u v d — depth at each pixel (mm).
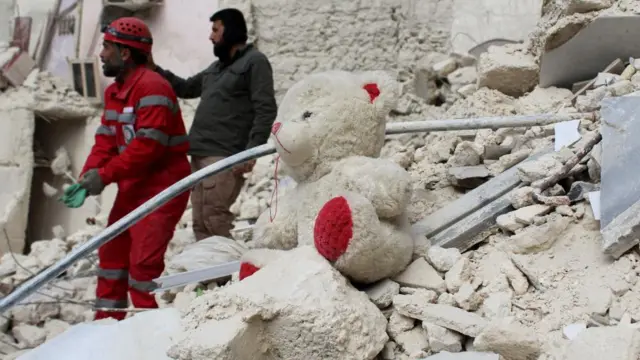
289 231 3041
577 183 3004
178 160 4793
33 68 9055
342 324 2453
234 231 5055
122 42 4637
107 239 3580
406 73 8547
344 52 9102
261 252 2928
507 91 4590
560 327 2439
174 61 9250
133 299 4531
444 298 2707
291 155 2898
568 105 4004
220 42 5508
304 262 2652
